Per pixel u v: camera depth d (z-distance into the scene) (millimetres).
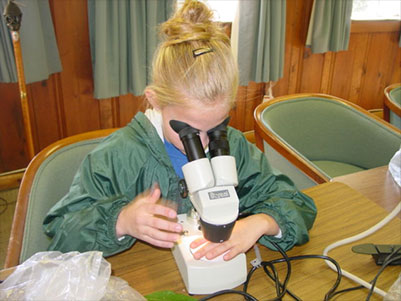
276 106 1627
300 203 900
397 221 913
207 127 714
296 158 1307
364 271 753
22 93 1778
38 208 847
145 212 746
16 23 1629
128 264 766
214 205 608
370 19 3307
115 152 908
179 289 712
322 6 2734
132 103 2490
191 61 744
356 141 1681
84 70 2254
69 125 2330
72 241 761
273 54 2621
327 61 3217
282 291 695
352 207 968
